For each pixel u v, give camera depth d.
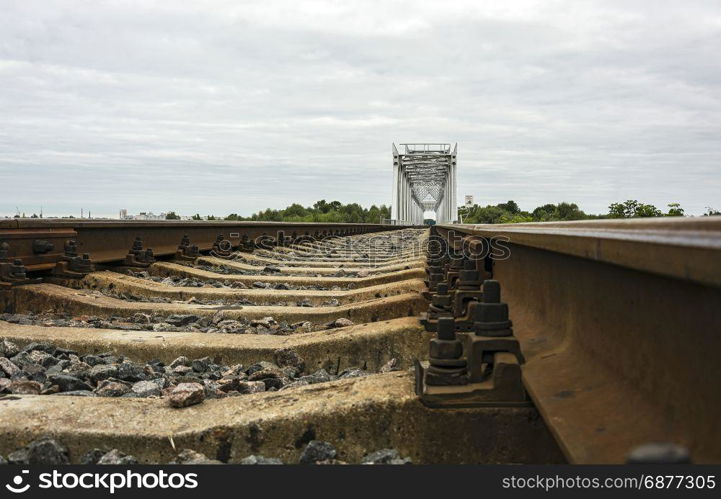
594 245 1.80
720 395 1.35
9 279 5.70
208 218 21.69
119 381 3.37
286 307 5.91
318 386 2.80
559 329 2.91
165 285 7.21
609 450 1.62
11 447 2.46
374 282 8.27
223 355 4.06
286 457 2.46
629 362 1.92
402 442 2.44
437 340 2.54
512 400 2.38
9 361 3.63
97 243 8.02
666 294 1.65
